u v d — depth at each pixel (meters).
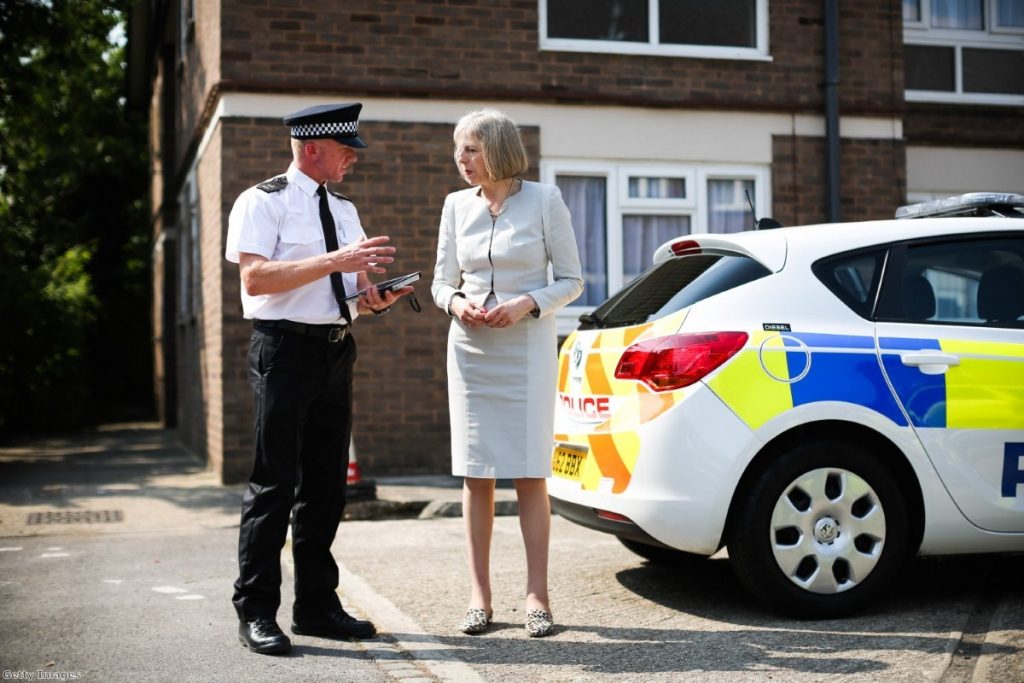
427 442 9.82
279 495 4.24
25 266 20.61
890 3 11.04
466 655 4.14
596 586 5.33
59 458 13.03
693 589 5.23
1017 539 4.71
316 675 3.90
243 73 9.52
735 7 10.73
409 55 9.87
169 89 17.92
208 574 5.89
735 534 4.50
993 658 3.95
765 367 4.48
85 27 15.12
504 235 4.43
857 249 4.79
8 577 5.82
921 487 4.60
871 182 10.95
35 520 7.85
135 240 26.78
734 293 4.62
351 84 9.73
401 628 4.57
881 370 4.59
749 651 4.12
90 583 5.65
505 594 5.21
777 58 10.72
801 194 10.77
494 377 4.40
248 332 9.55
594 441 4.80
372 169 9.79
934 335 4.71
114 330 25.45
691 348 4.49
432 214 9.89
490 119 4.39
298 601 4.47
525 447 4.39
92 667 4.05
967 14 11.95
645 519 4.47
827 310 4.65
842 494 4.54
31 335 17.30
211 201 10.41
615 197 10.38
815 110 10.79
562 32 10.36
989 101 11.84
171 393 19.03
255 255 4.20
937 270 4.84
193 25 12.52
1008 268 4.93
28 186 20.67
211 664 4.06
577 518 4.98
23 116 16.42
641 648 4.20
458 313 4.34
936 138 11.63
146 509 8.30
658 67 10.45
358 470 8.09
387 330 9.77
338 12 9.72
